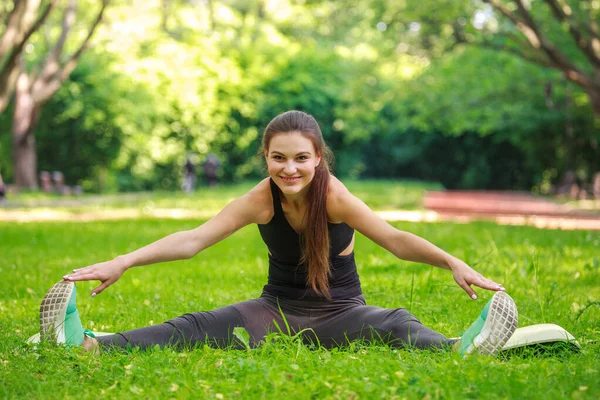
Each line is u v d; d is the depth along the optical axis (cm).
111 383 365
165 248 435
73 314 427
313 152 433
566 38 2450
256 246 1133
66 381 364
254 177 4453
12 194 2983
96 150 3694
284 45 4488
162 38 3984
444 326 529
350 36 4122
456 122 3108
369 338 444
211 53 4141
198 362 395
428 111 2917
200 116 4088
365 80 2978
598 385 347
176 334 439
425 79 2897
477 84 2794
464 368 365
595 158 3881
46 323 416
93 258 977
